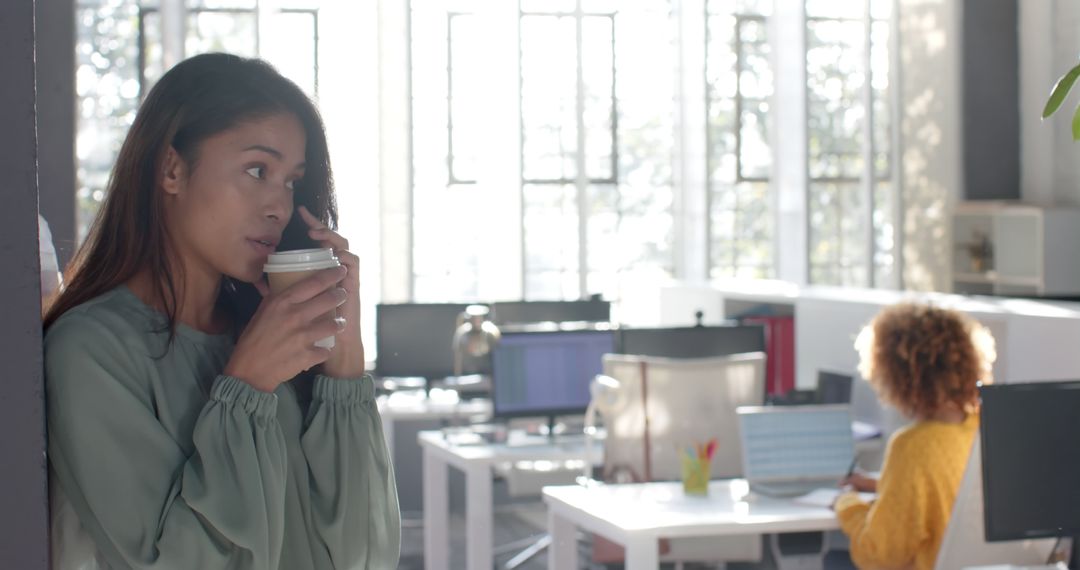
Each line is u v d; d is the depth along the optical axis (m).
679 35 8.87
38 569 1.05
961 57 8.00
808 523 3.36
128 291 1.15
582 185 8.66
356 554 1.23
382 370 5.96
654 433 4.30
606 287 8.84
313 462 1.21
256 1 7.78
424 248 8.30
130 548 1.05
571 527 3.77
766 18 8.88
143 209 1.14
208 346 1.19
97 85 6.73
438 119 8.27
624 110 8.83
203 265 1.19
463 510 6.80
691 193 8.88
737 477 4.33
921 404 3.16
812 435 3.69
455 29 8.30
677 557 3.86
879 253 8.53
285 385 1.25
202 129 1.13
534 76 8.63
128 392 1.07
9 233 1.04
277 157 1.16
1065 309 3.93
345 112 7.84
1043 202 7.89
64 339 1.07
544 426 5.21
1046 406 2.68
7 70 1.03
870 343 3.25
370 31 7.88
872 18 8.54
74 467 1.06
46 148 3.90
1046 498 2.67
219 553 1.06
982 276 7.83
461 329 5.09
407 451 6.54
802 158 8.41
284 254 1.12
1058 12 7.77
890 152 8.48
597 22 8.75
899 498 3.13
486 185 8.38
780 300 5.58
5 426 1.04
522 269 8.45
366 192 7.91
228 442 1.07
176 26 7.05
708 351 5.23
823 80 8.66
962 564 2.97
